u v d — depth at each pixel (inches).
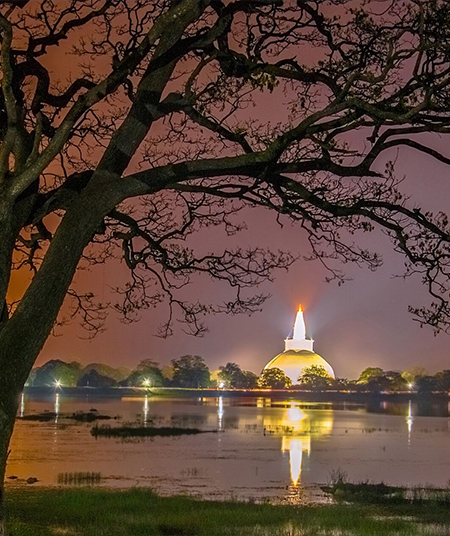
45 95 698.2
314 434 4052.7
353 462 2603.3
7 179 586.6
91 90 587.2
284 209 716.7
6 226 572.4
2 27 575.8
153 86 629.3
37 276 574.6
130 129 622.8
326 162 676.1
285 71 688.4
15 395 553.3
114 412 6427.2
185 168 622.8
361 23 700.0
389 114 639.1
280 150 629.3
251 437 3698.3
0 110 658.8
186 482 2000.5
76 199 602.2
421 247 713.0
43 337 565.9
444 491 1813.5
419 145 678.5
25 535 1010.7
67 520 1238.9
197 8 626.8
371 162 678.5
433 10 686.5
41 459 2511.1
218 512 1371.8
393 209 694.5
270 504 1524.4
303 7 704.4
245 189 706.2
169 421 5039.4
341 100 650.8
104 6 707.4
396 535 1206.3
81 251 590.9
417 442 3575.3
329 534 1205.1
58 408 7165.4
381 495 1727.4
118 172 614.5
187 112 682.2
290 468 2374.5
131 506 1397.6
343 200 709.3
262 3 676.7
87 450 2839.6
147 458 2591.0
